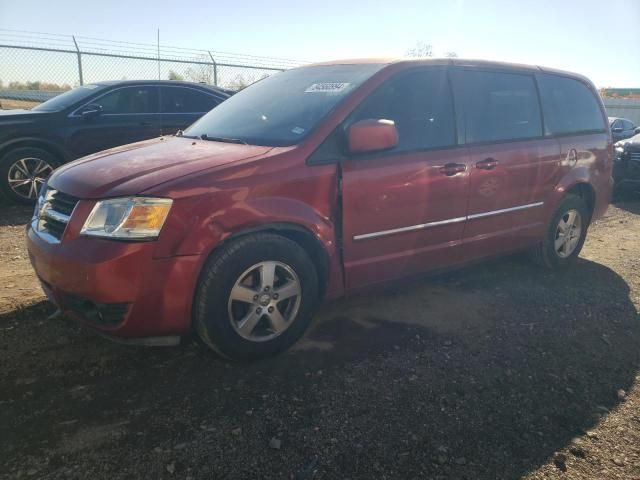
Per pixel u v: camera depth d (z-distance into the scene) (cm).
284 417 267
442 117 389
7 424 253
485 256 438
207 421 261
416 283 461
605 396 302
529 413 281
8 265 472
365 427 262
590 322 399
